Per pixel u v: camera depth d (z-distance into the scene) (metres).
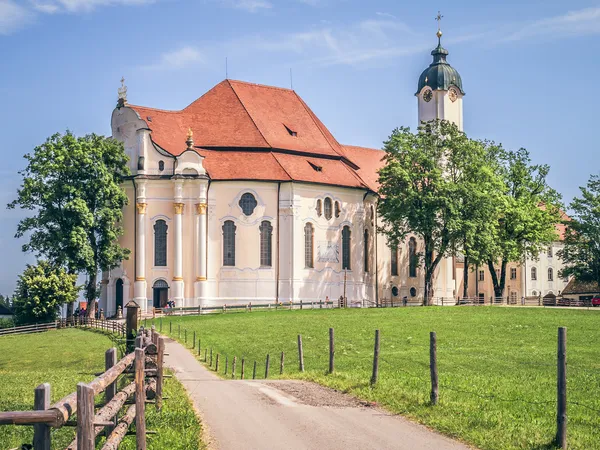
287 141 107.19
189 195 98.62
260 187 100.38
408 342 56.28
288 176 100.81
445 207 98.94
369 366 40.84
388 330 65.81
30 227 91.50
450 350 49.44
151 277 98.38
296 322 76.00
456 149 101.12
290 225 100.44
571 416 25.38
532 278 149.62
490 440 21.06
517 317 76.81
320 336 62.84
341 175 107.31
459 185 98.25
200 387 31.81
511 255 105.44
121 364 17.69
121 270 99.50
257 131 105.50
